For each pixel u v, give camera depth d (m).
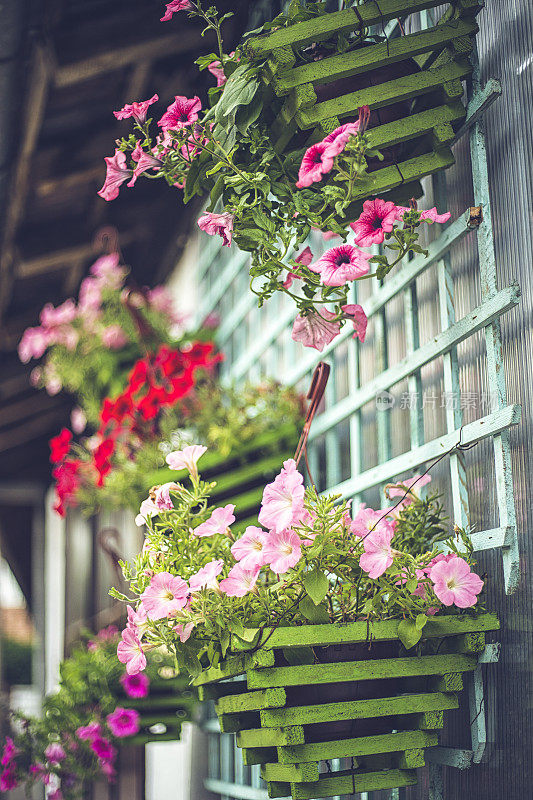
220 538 1.69
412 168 1.65
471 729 1.61
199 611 1.52
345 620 1.57
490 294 1.61
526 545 1.54
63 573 5.17
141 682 2.74
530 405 1.56
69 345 3.59
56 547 5.58
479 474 1.73
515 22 1.65
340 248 1.57
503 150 1.68
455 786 1.70
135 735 2.82
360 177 1.51
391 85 1.60
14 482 5.80
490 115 1.73
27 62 2.46
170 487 1.74
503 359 1.66
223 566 1.64
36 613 5.68
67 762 2.76
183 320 3.94
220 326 3.91
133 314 3.15
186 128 1.64
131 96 2.90
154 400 2.79
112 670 2.79
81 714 2.78
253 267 1.62
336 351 2.61
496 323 1.60
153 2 2.54
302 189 1.62
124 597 1.62
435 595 1.52
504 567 1.51
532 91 1.58
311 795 1.50
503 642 1.58
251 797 2.68
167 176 1.73
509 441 1.61
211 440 2.82
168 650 1.56
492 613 1.56
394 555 1.53
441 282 1.80
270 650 1.46
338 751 1.50
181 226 3.79
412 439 1.91
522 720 1.50
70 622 4.98
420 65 1.76
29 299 4.19
